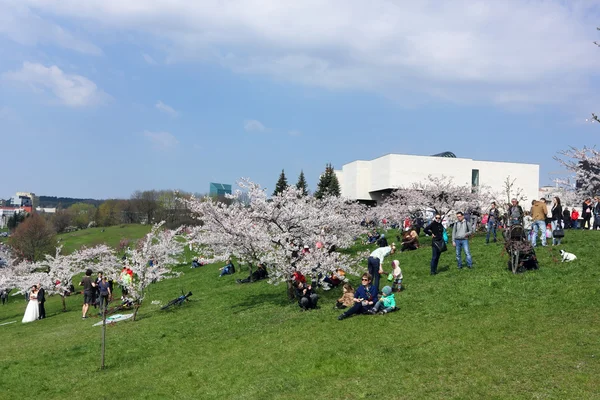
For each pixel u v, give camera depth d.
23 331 23.36
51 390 13.58
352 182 86.44
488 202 37.38
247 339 15.16
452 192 36.56
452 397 8.90
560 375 9.02
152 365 14.38
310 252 19.91
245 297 22.97
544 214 22.52
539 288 15.19
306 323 15.72
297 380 11.08
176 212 80.31
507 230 18.64
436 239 20.08
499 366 9.91
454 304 14.99
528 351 10.45
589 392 8.24
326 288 19.62
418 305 15.53
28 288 35.16
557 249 20.97
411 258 24.56
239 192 22.45
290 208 20.42
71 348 17.69
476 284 16.70
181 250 40.47
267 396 10.53
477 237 29.39
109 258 41.50
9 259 57.84
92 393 12.80
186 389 11.88
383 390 9.76
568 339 10.73
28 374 15.17
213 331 17.25
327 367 11.46
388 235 39.34
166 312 22.52
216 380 12.09
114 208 116.81
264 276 27.97
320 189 87.31
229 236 20.69
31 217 70.44
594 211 28.36
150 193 117.50
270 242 20.05
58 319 25.84
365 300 15.55
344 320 15.28
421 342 12.20
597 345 10.10
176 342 16.62
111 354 16.28
